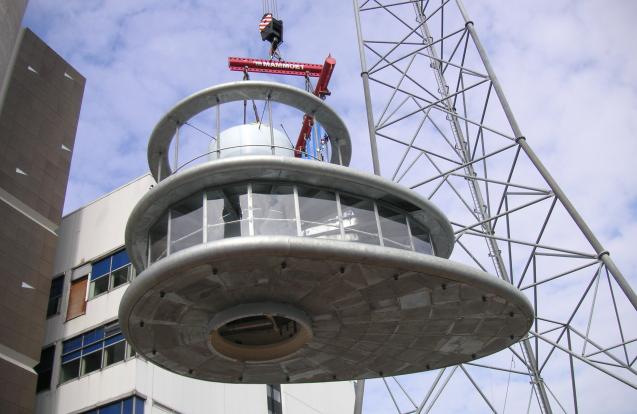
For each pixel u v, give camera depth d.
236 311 22.86
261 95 25.64
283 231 22.02
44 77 51.44
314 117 26.98
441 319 24.64
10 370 39.88
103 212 48.91
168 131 26.33
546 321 29.61
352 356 26.56
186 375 27.33
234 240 20.25
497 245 34.16
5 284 41.78
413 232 25.47
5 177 44.56
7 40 38.38
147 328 23.83
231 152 26.02
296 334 24.97
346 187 23.59
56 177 48.72
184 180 22.42
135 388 38.81
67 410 40.72
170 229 23.06
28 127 48.00
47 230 46.41
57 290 47.16
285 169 22.36
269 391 49.28
